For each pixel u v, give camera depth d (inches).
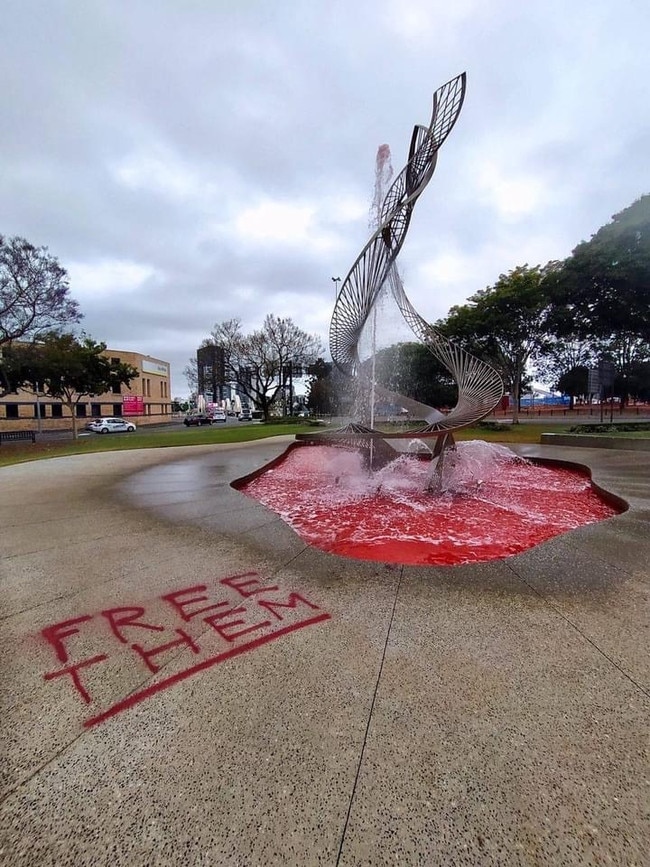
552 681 70.3
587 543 136.8
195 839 45.2
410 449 430.0
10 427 1283.2
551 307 703.1
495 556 143.3
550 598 100.2
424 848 44.0
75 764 55.0
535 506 211.6
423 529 174.7
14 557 130.3
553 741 57.7
